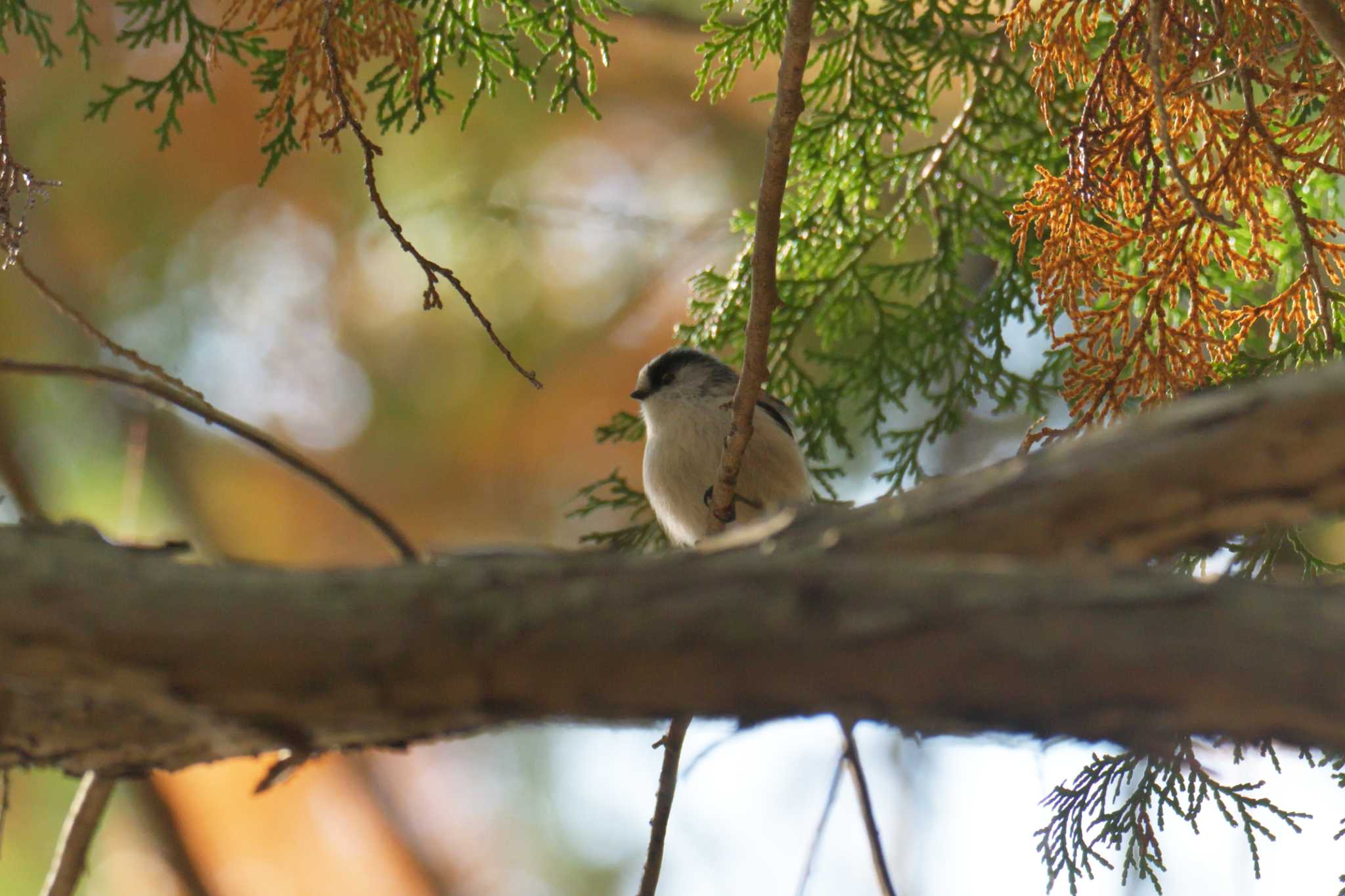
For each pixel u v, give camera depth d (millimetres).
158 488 13500
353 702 3119
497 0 7406
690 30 11523
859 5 8047
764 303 6668
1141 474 3125
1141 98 6453
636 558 3139
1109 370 6570
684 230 14070
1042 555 3191
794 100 6012
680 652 2945
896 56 8266
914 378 9273
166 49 12758
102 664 3105
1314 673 2670
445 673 3047
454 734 3463
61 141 13039
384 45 6438
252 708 3166
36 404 13203
